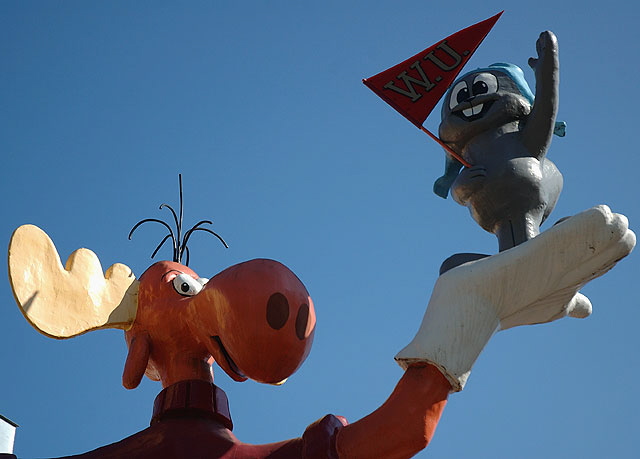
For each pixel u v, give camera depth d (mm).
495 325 7293
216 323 7312
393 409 7082
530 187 8164
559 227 7336
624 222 7289
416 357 7133
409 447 7047
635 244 7332
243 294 7062
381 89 8484
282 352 7055
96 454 7359
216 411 7586
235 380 7598
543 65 8234
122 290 7863
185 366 7762
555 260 7305
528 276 7320
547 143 8328
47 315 7438
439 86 8453
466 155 8570
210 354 7824
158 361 7859
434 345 7129
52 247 7621
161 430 7465
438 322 7230
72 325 7512
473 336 7180
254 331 7008
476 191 8242
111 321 7715
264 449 7309
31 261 7508
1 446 8133
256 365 7102
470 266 7426
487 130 8547
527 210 8172
